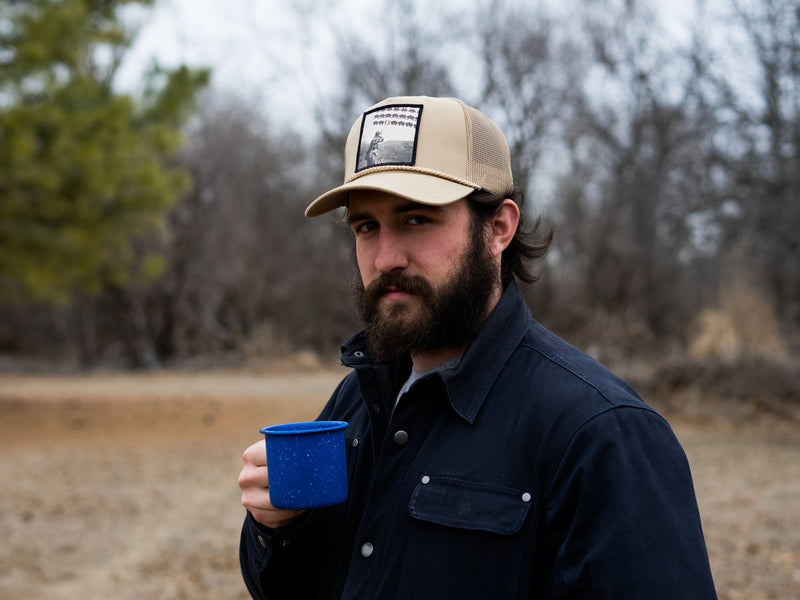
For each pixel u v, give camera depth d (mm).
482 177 1509
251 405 14398
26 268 11523
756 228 13164
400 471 1453
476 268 1484
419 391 1470
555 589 1271
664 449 1284
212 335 27406
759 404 12141
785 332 14664
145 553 5594
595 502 1239
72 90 10305
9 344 28938
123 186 11117
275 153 29188
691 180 14797
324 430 1426
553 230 1866
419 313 1457
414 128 1497
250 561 1648
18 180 10047
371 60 23531
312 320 28172
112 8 11289
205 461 9227
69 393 16453
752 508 6562
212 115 28344
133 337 26531
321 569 1599
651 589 1170
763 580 4805
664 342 19047
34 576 5086
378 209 1499
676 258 24000
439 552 1324
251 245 27844
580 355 1449
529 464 1334
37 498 7203
